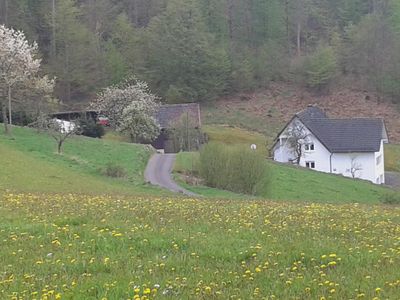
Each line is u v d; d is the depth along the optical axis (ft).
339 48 446.60
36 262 41.27
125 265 40.11
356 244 46.93
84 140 245.45
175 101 400.06
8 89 244.83
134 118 299.38
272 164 234.38
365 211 78.33
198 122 329.72
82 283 35.32
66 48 384.68
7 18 375.04
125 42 425.28
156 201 87.97
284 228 55.77
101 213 66.54
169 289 33.53
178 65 414.62
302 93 424.05
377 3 481.05
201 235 50.67
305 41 478.59
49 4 403.75
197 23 433.07
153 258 42.27
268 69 439.22
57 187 138.00
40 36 396.37
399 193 169.37
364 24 448.24
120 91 328.29
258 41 473.26
